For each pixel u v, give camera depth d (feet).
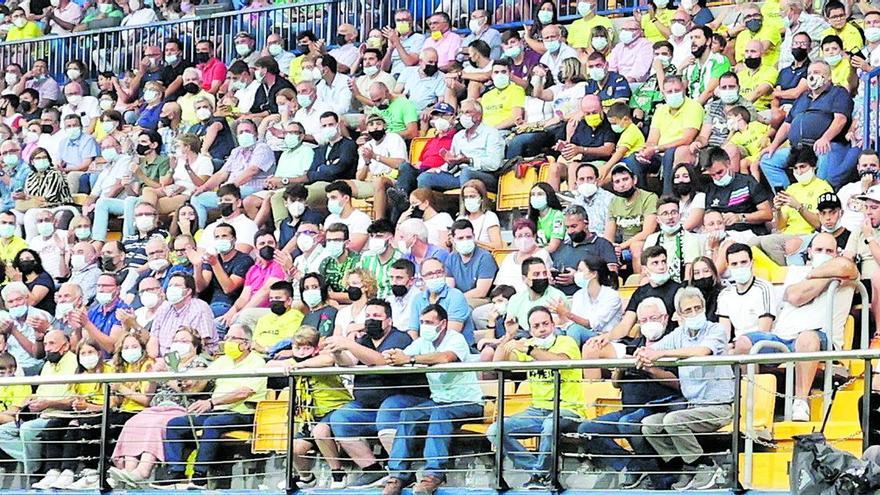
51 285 150.82
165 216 161.48
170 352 124.06
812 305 111.24
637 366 101.35
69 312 137.90
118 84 181.88
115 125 175.22
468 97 160.56
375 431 110.52
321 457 110.42
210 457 115.34
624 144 143.74
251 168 158.30
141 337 131.13
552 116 153.89
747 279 115.14
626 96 152.97
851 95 142.92
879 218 120.16
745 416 102.94
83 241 159.12
